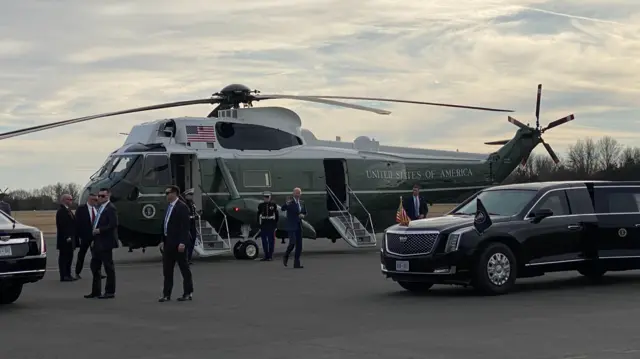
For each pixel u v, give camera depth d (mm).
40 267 12188
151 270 18875
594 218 13617
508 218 13039
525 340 8555
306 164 23734
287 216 18922
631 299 12094
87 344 8859
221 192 22406
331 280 15812
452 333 9094
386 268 13156
